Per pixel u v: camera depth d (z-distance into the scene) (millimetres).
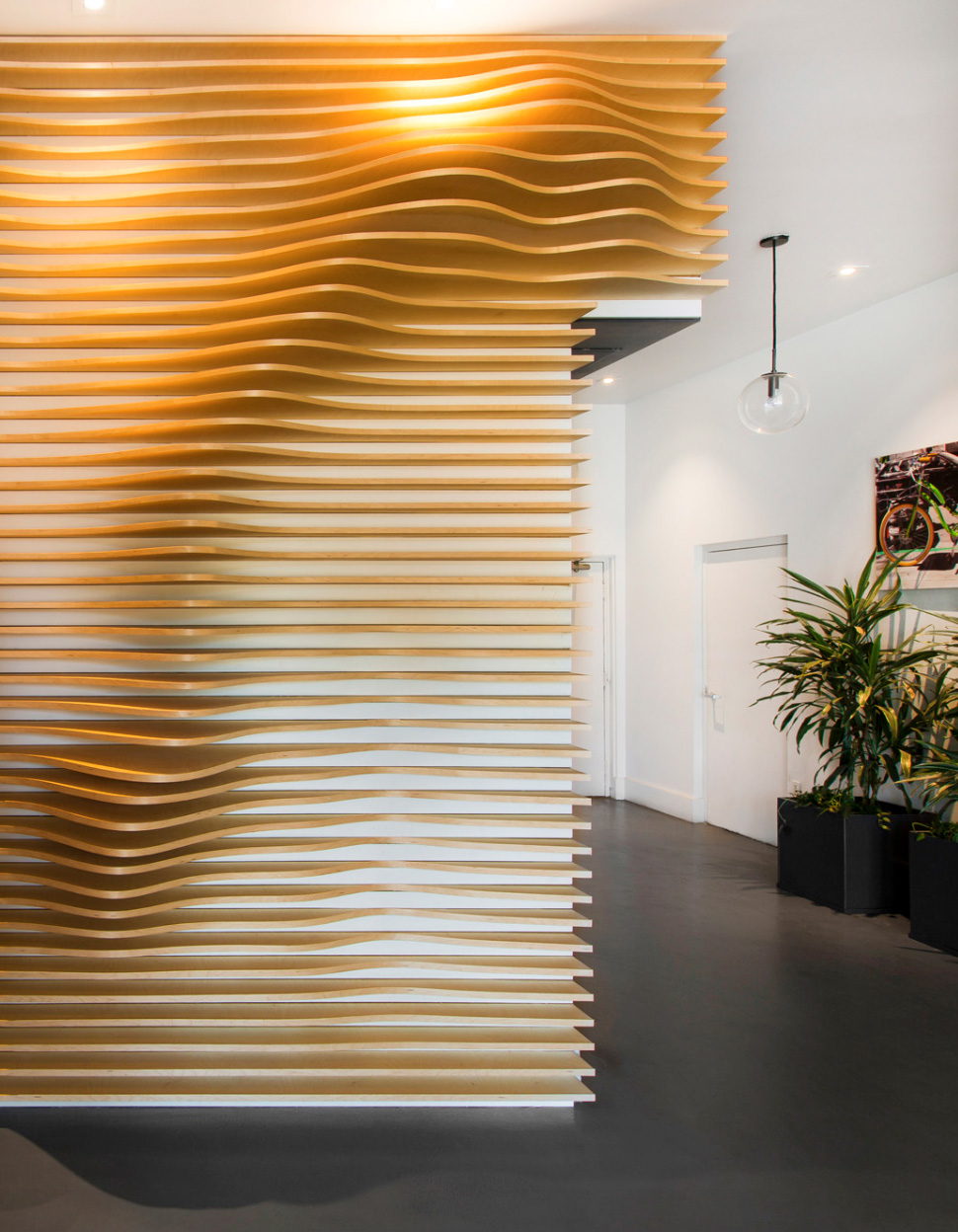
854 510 4766
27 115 2652
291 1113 2463
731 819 6016
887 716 4156
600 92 2479
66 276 2543
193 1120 2420
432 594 2719
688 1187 2166
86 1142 2318
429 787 2680
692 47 2527
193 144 2555
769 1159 2289
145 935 2498
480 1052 2600
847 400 4793
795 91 2697
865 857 4328
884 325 4531
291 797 2520
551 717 2725
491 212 2412
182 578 2447
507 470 2717
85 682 2410
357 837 2564
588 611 7273
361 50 2570
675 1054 2848
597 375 6145
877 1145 2359
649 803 6859
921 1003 3258
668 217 2689
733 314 4711
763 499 5496
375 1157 2271
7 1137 2340
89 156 2598
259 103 2576
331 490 2701
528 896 2566
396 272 2426
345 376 2484
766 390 3799
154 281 2682
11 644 2670
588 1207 2084
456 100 2502
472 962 2578
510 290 2604
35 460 2482
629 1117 2475
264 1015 2555
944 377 4188
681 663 6426
